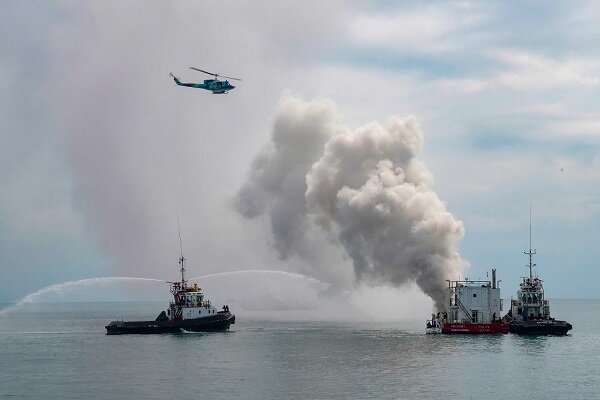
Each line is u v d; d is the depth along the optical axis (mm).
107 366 165750
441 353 182125
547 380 142250
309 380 142500
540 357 174750
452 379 143000
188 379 145875
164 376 149875
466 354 180125
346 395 127688
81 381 146500
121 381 145375
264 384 138875
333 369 156125
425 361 167375
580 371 153000
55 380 148375
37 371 160875
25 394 133875
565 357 175375
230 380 143750
